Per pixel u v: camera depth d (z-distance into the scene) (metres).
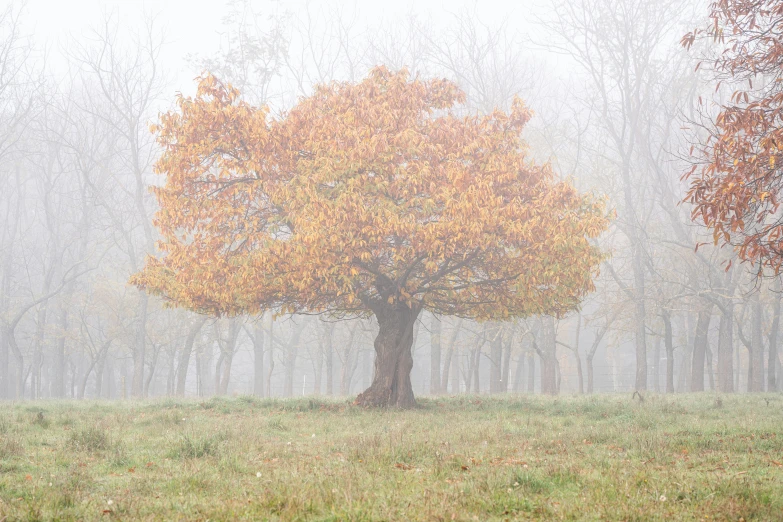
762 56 12.91
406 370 25.50
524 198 24.45
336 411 23.16
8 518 7.23
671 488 8.65
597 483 8.88
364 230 21.06
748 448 12.69
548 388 42.38
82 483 9.05
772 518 7.29
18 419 18.22
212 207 23.28
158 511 7.67
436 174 22.41
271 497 7.82
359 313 30.19
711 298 39.69
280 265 22.33
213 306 24.42
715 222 11.60
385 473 9.77
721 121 12.35
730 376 41.06
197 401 27.86
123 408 23.80
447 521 7.07
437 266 23.03
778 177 12.09
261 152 23.00
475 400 27.09
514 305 24.95
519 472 9.24
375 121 23.03
